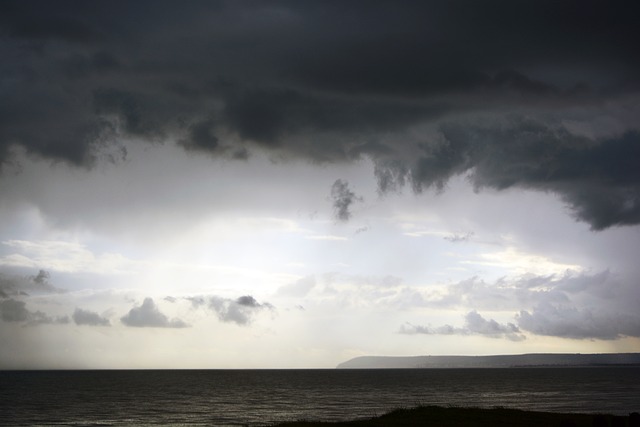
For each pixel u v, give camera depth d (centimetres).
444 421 5900
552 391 18900
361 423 5900
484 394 17738
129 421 10619
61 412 12700
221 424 9869
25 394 19600
